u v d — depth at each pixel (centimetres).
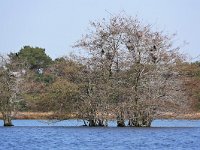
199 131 17662
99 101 18212
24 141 14788
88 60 18550
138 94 17850
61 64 19025
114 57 18362
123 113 18362
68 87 18200
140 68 17962
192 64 19300
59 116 18762
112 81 18188
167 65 18188
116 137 15438
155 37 18325
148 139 15000
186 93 18512
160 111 18038
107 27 18500
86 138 15262
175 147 13225
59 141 14662
